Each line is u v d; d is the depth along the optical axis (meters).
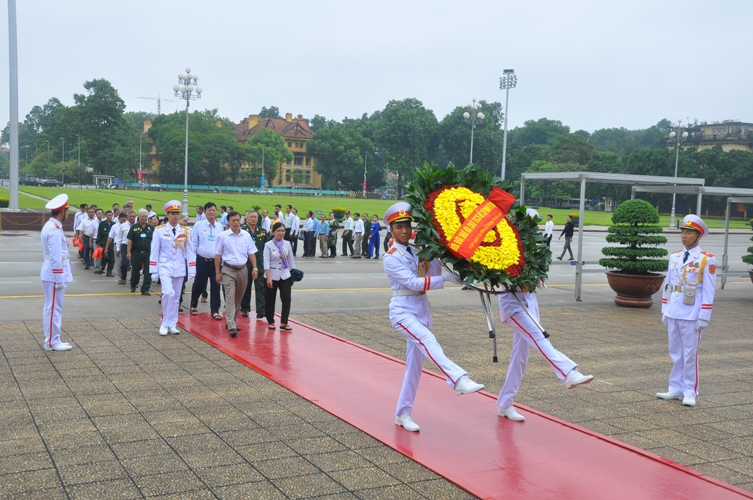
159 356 8.38
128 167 107.56
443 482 4.74
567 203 94.25
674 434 6.09
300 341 9.55
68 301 12.62
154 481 4.59
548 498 4.51
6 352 8.34
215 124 108.50
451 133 102.62
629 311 13.50
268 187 110.38
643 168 79.81
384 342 9.73
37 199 55.75
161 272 9.62
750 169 74.00
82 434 5.49
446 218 5.62
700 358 9.44
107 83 107.81
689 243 7.19
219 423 5.88
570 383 5.58
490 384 7.60
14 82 32.06
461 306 13.55
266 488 4.54
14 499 4.25
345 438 5.60
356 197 108.69
